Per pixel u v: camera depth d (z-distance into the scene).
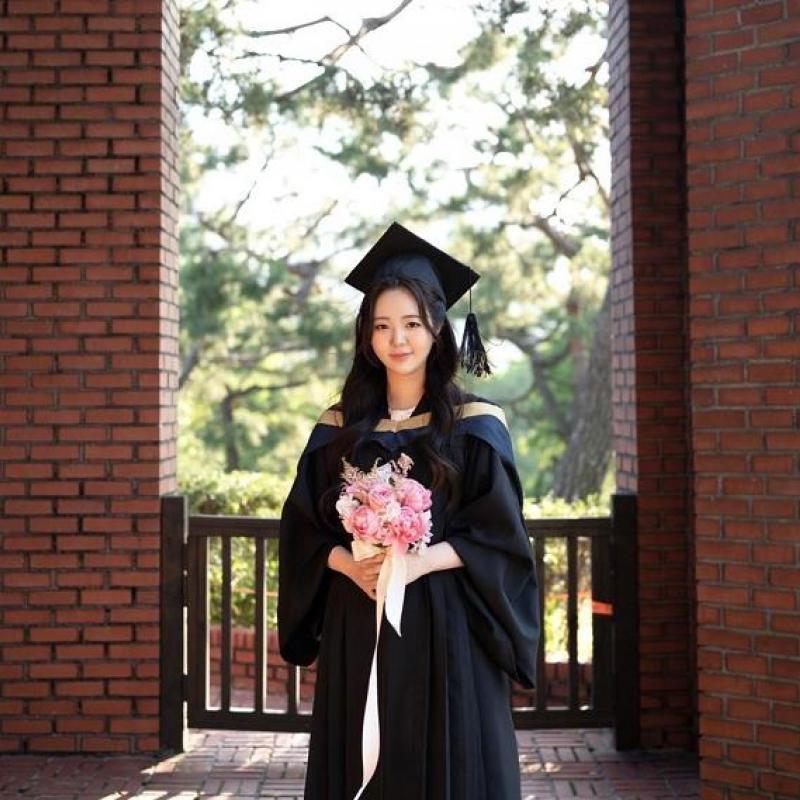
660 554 5.62
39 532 5.45
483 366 3.53
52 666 5.45
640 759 5.50
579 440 13.14
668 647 5.62
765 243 4.47
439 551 3.26
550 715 5.67
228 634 5.68
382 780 3.20
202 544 5.68
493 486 3.31
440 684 3.23
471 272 3.52
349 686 3.29
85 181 5.47
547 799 4.97
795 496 4.41
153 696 5.47
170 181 5.73
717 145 4.58
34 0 5.47
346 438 3.38
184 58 9.58
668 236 5.65
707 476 4.59
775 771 4.44
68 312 5.46
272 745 5.71
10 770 5.25
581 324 15.38
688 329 5.62
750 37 4.50
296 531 3.47
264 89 10.02
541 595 5.69
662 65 5.68
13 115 5.48
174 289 5.82
